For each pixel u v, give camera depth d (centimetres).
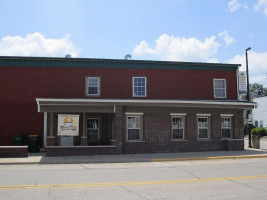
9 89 2409
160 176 1252
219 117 2411
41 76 2453
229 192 949
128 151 2153
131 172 1370
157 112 2227
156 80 2616
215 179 1177
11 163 1720
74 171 1410
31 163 1731
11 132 2380
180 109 2284
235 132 2442
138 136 2225
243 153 2214
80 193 930
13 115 2395
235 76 2808
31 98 2423
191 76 2695
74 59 2491
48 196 892
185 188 1006
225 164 1692
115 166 1611
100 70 2531
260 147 2831
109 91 2523
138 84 2578
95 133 2458
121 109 2123
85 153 2041
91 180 1155
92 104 2081
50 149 1994
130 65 2581
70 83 2477
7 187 1018
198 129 2378
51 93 2445
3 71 2416
